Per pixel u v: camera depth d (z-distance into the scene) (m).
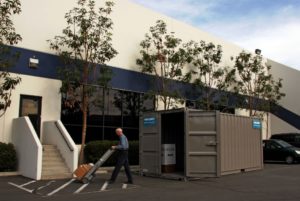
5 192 11.70
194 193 11.88
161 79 22.02
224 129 16.42
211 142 15.57
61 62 18.00
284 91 34.44
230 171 16.66
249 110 29.61
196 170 15.49
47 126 17.16
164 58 21.48
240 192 12.09
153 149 16.75
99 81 17.53
